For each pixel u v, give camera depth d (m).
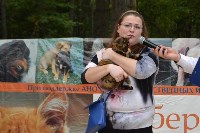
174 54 3.93
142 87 3.98
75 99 8.17
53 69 8.25
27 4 16.98
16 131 8.34
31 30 17.92
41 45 8.30
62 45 8.23
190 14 21.17
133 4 10.54
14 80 8.37
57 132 8.25
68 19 17.61
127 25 4.05
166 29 19.89
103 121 3.94
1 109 8.38
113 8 10.59
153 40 7.90
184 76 7.88
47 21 16.45
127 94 3.98
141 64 3.87
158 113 7.94
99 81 4.07
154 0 19.23
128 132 4.03
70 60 8.20
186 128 7.93
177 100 7.91
